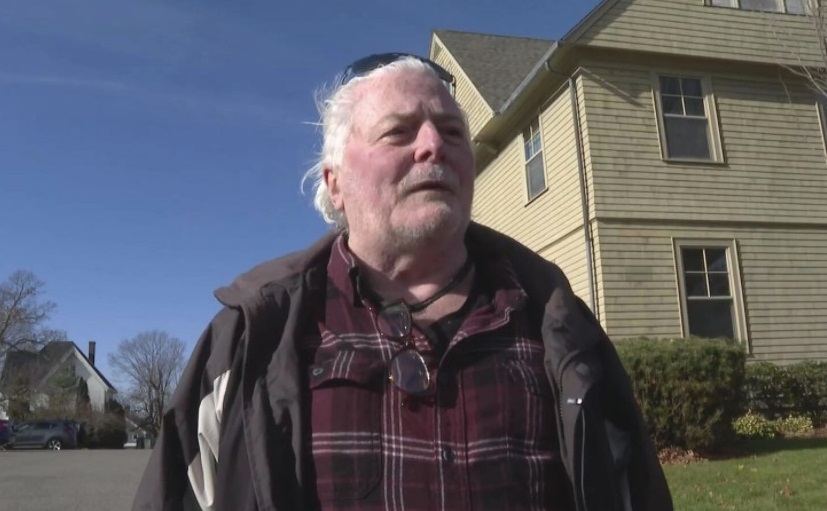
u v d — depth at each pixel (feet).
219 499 5.02
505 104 45.60
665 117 39.93
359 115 5.86
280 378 5.20
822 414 37.35
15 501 34.86
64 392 174.70
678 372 28.78
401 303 5.57
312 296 5.71
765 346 38.78
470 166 5.96
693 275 38.70
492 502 4.89
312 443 5.04
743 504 19.43
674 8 41.06
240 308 5.43
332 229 6.46
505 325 5.53
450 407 5.13
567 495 5.19
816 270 40.55
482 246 6.20
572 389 5.17
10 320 172.86
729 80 41.52
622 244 37.73
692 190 39.37
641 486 5.55
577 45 38.88
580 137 39.14
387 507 4.83
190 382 5.44
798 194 41.16
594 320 6.03
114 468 56.29
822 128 42.42
